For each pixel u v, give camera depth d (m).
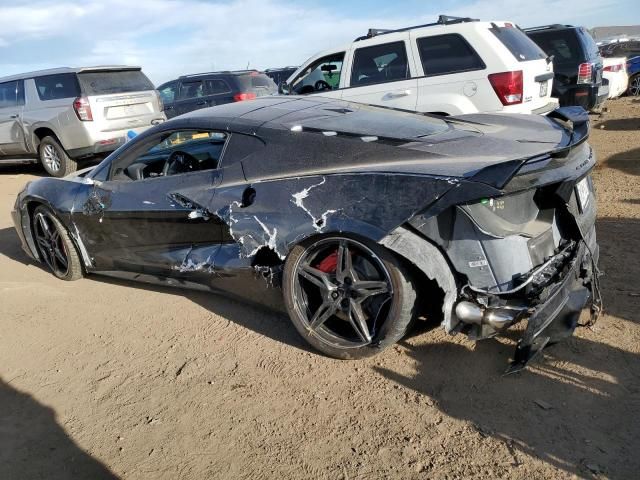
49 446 2.60
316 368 2.98
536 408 2.48
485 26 6.40
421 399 2.63
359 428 2.49
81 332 3.71
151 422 2.70
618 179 6.20
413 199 2.57
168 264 3.73
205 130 3.58
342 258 2.83
